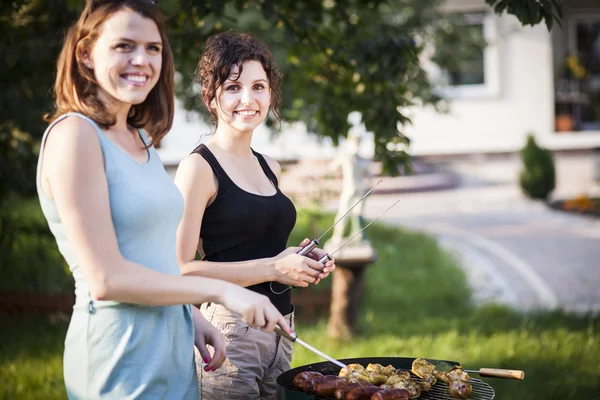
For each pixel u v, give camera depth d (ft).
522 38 51.06
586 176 49.52
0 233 21.57
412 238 31.55
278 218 8.39
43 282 22.84
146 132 6.91
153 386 6.48
